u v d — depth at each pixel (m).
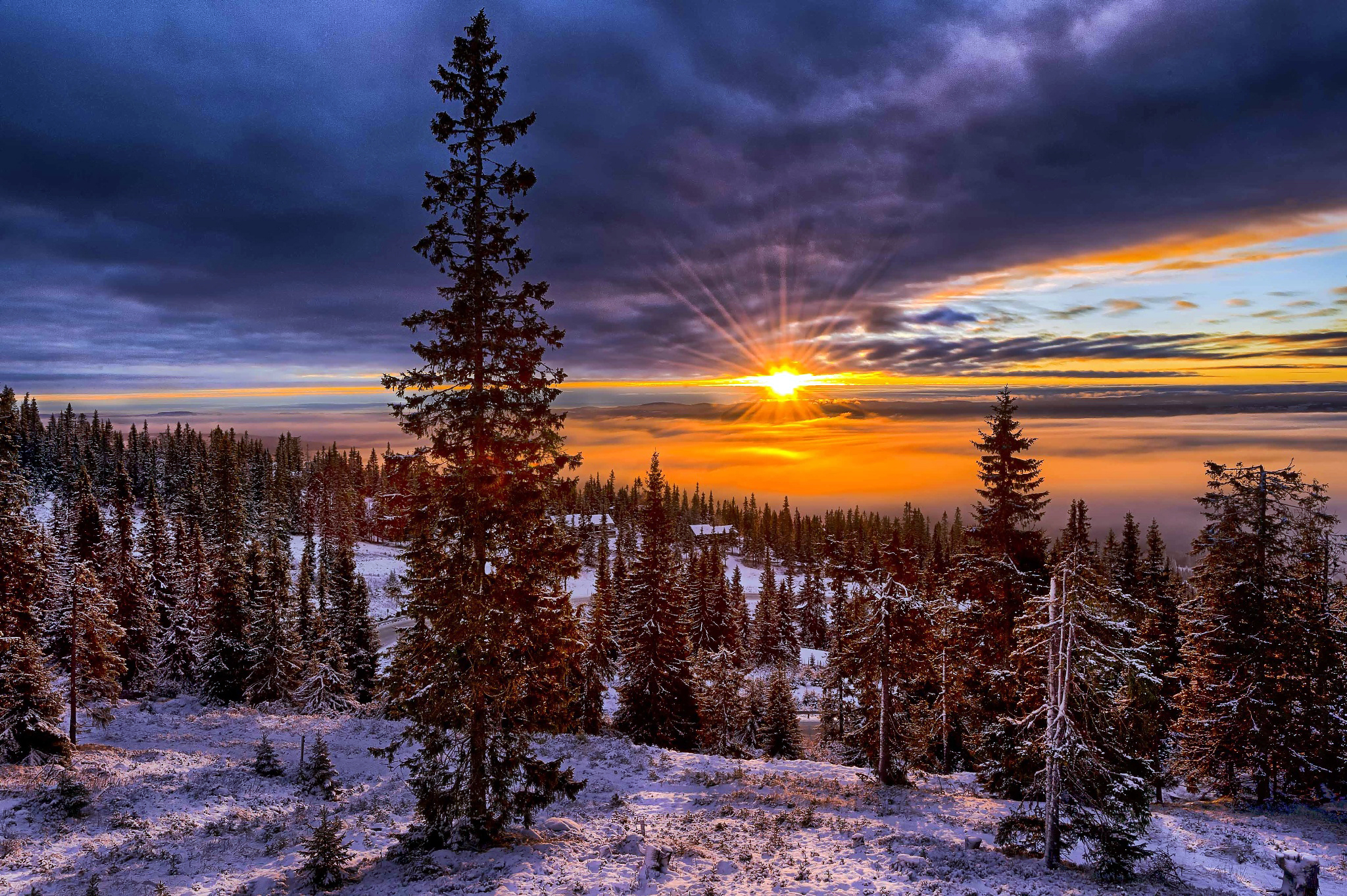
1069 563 14.69
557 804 20.20
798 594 103.00
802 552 143.75
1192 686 24.50
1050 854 15.05
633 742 35.12
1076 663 14.54
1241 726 22.72
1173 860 17.05
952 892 13.38
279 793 22.39
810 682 69.19
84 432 130.12
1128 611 16.30
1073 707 14.62
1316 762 22.30
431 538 15.23
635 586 38.34
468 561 14.99
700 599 64.31
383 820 18.83
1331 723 22.47
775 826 18.56
